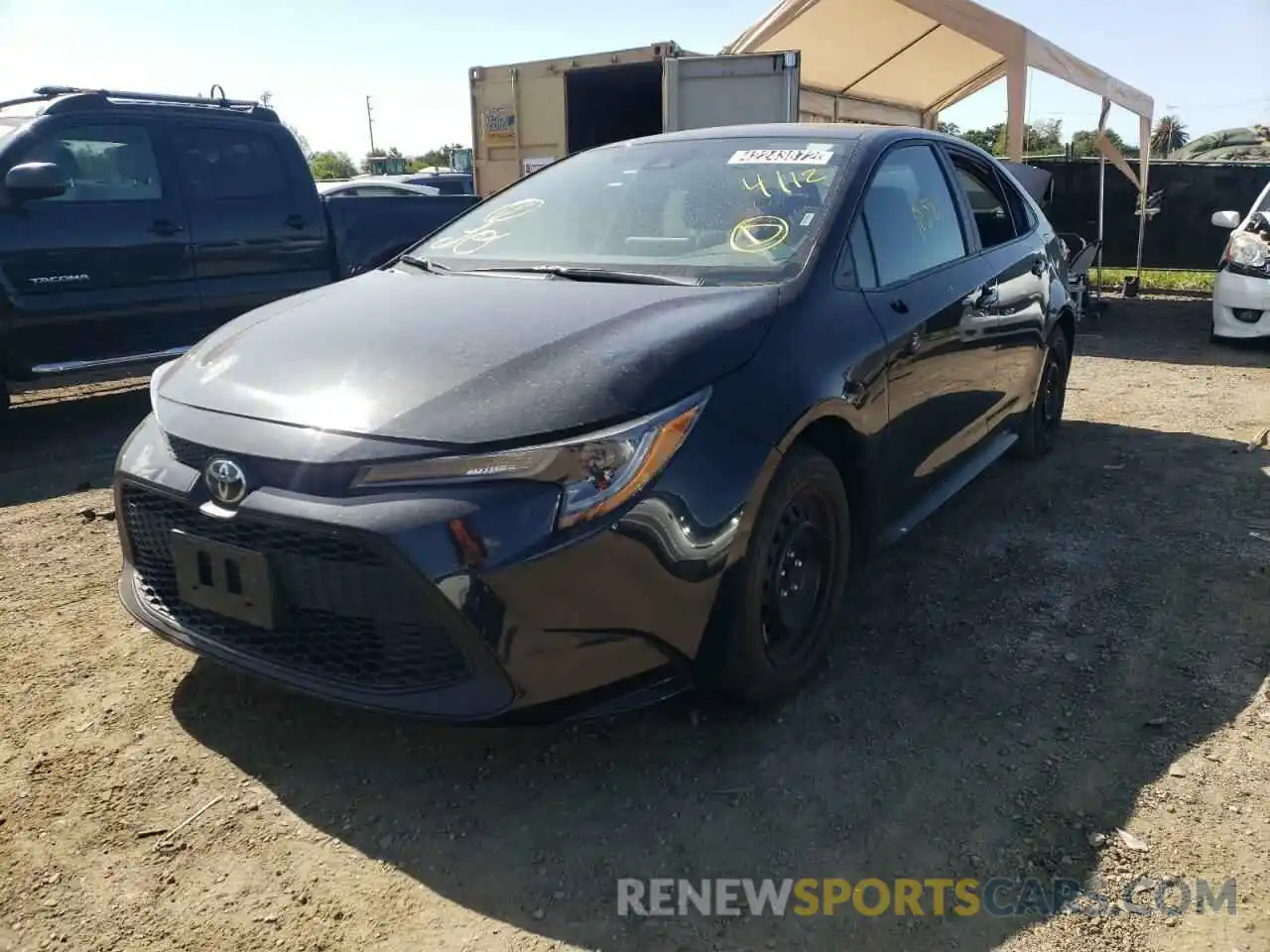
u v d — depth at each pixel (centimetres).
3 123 588
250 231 665
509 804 246
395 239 754
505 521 217
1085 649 321
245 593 239
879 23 1138
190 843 232
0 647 320
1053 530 424
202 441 244
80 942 203
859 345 293
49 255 571
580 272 313
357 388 243
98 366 599
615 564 225
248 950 202
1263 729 275
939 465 365
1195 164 1357
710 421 242
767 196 333
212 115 654
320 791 251
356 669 234
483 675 222
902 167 367
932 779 254
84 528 436
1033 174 851
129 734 273
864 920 209
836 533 295
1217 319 870
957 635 330
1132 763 261
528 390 233
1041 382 495
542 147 1152
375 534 217
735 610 249
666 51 1039
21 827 236
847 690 296
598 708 234
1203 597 357
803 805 245
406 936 206
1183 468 510
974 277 385
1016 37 890
